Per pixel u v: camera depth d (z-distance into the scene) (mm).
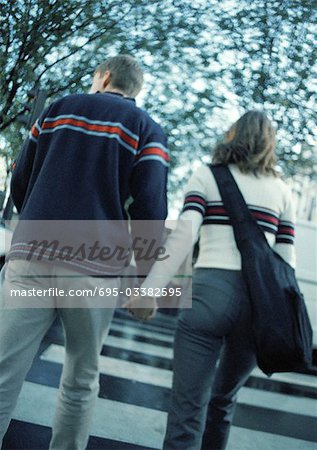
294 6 11547
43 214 2197
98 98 2334
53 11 11938
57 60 12484
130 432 3568
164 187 2326
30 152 2410
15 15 11914
